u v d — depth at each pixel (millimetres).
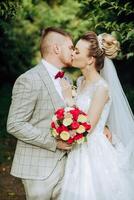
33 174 4098
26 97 3996
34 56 12203
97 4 5922
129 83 14898
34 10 11961
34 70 4121
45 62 4203
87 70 4320
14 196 6074
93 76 4316
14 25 11391
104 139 4289
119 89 4496
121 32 5602
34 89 4016
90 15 6141
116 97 4465
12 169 4199
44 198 4133
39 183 4098
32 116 4109
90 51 4238
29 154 4129
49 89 4078
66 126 3951
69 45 4211
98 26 5973
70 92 4277
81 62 4277
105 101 4223
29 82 4012
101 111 4195
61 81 4242
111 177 4199
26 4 11281
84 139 4059
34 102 4043
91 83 4305
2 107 9125
